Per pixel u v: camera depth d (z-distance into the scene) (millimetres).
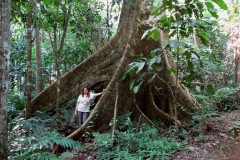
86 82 5504
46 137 3303
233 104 5203
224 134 3365
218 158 2641
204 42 3006
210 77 6008
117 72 4648
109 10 8789
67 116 6082
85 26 7781
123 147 3285
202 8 2785
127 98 4527
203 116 3479
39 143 3104
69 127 5719
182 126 3814
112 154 3080
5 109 2402
